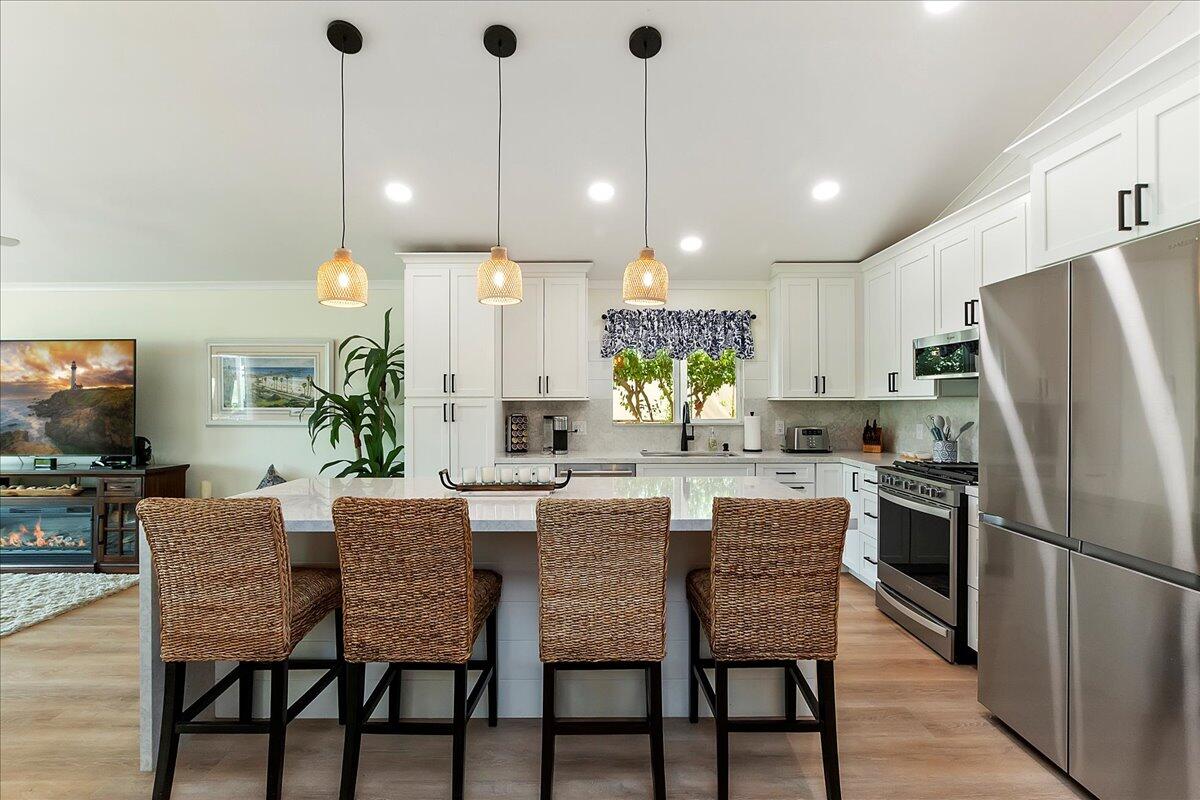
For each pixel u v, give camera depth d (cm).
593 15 261
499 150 344
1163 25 252
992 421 231
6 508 479
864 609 376
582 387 475
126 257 466
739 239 446
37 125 321
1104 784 183
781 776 210
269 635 186
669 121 322
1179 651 159
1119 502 175
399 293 518
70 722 243
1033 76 291
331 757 222
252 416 516
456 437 441
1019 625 220
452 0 254
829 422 521
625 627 186
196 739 234
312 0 254
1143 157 183
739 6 256
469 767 214
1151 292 165
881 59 282
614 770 213
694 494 257
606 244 450
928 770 212
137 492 464
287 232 429
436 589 184
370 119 319
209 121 320
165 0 253
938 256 365
